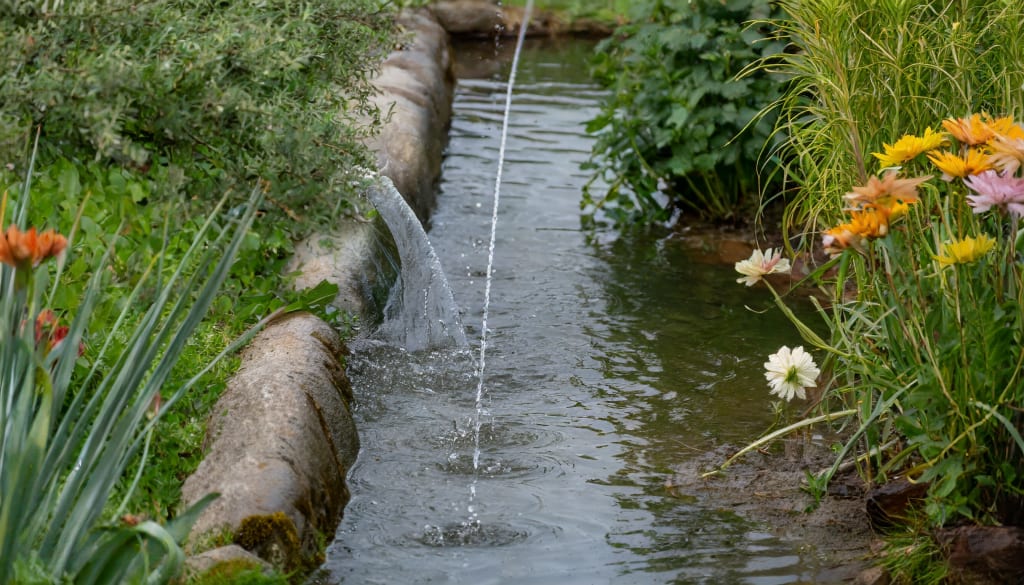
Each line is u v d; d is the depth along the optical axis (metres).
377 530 3.81
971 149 3.48
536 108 10.88
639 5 7.79
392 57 9.95
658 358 5.53
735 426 4.76
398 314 5.87
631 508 4.04
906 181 3.43
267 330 4.78
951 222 3.84
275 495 3.47
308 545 3.54
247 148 4.53
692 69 7.46
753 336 5.80
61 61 4.44
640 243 7.35
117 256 4.52
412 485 4.16
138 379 2.90
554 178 8.76
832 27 4.05
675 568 3.62
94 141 4.12
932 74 4.21
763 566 3.63
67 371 2.92
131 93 4.31
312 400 4.17
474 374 5.29
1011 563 3.38
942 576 3.45
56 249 2.76
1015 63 3.95
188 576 3.03
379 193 6.21
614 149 7.90
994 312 3.40
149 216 4.80
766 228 7.45
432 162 8.45
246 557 3.13
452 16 14.22
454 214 7.90
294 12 5.27
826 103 4.25
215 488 3.48
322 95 5.13
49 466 2.81
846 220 4.30
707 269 6.86
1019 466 3.50
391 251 6.41
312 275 5.54
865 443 4.46
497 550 3.71
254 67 4.52
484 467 4.34
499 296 6.38
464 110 10.80
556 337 5.79
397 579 3.50
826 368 4.85
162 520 3.38
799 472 4.30
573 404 4.99
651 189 7.75
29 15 4.45
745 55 7.23
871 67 4.15
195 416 4.06
